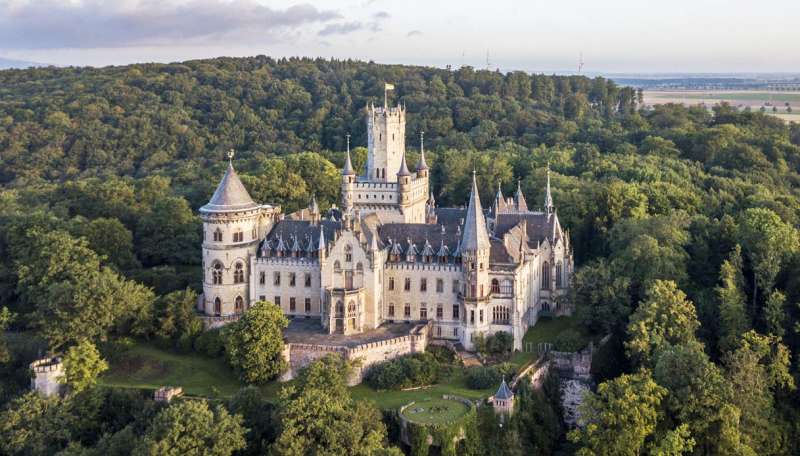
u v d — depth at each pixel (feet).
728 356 447.83
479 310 489.26
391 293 514.27
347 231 499.10
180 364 481.05
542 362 476.13
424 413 412.77
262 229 538.88
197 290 565.94
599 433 400.67
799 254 523.29
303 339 479.00
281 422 381.81
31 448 404.77
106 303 480.64
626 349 483.92
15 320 543.80
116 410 437.99
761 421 422.82
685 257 545.85
